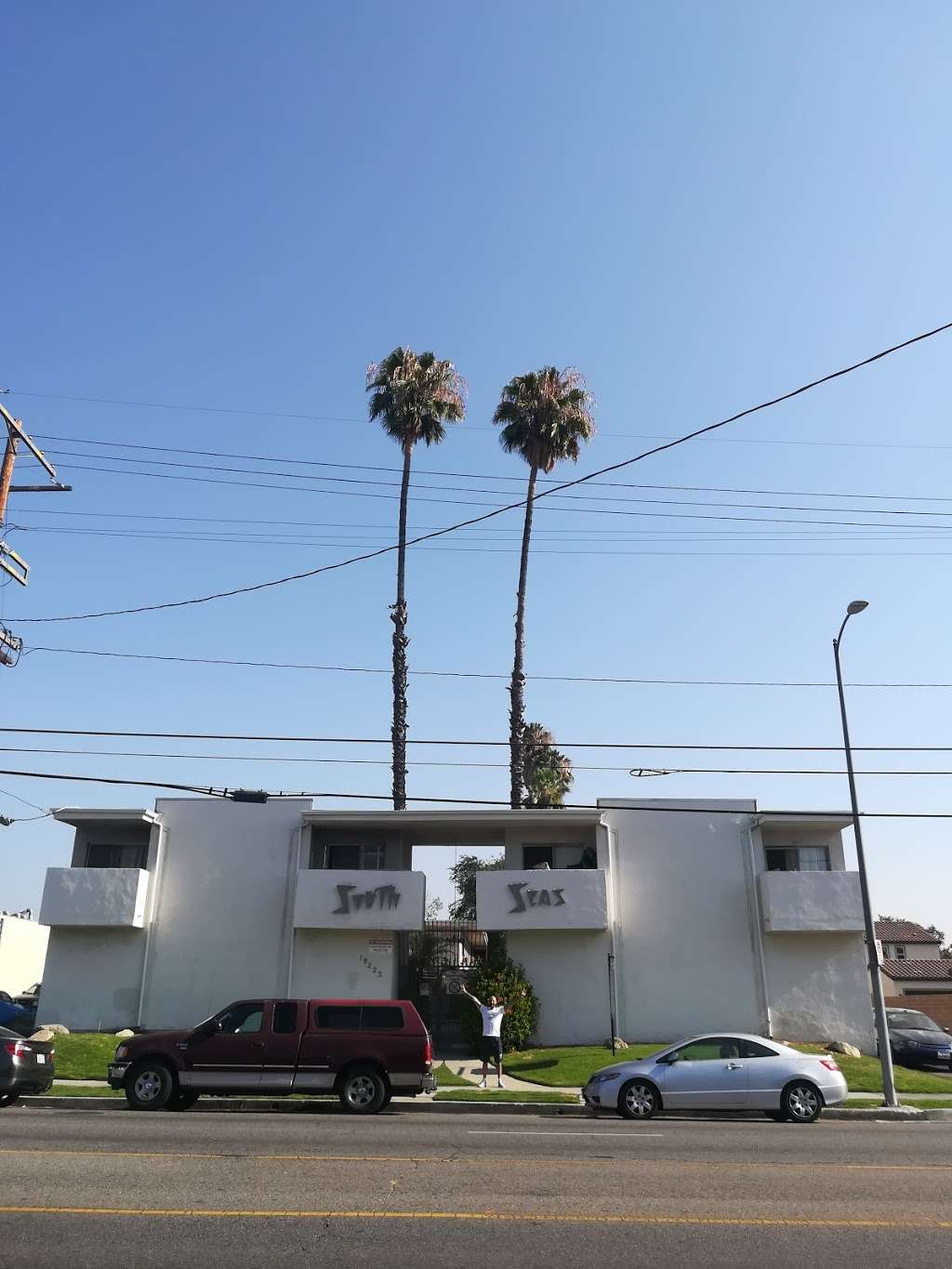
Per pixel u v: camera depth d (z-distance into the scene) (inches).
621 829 1167.6
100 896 1134.4
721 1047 644.1
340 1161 406.9
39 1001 1134.4
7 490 840.3
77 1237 277.3
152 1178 361.1
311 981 1131.3
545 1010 1108.5
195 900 1164.5
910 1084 881.5
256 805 1194.0
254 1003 655.1
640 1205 330.6
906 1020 1152.2
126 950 1149.1
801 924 1091.9
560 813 1151.0
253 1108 671.1
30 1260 255.8
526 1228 295.6
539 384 1528.1
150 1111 624.4
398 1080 638.5
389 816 1169.4
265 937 1149.1
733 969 1118.4
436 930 1402.6
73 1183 349.1
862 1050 1085.8
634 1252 272.1
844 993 1102.4
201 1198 327.6
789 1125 604.7
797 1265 262.4
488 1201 331.9
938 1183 379.9
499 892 1120.8
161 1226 290.4
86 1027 1123.3
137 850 1213.1
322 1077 637.3
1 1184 346.3
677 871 1151.6
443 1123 580.7
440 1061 1028.5
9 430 834.8
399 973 1172.5
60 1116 575.2
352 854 1230.3
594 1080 651.5
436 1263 258.4
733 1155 450.9
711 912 1137.4
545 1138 504.1
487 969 1106.7
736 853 1154.0
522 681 1455.5
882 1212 324.5
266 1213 307.9
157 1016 1128.2
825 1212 323.6
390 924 1118.4
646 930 1134.4
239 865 1175.6
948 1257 271.4
